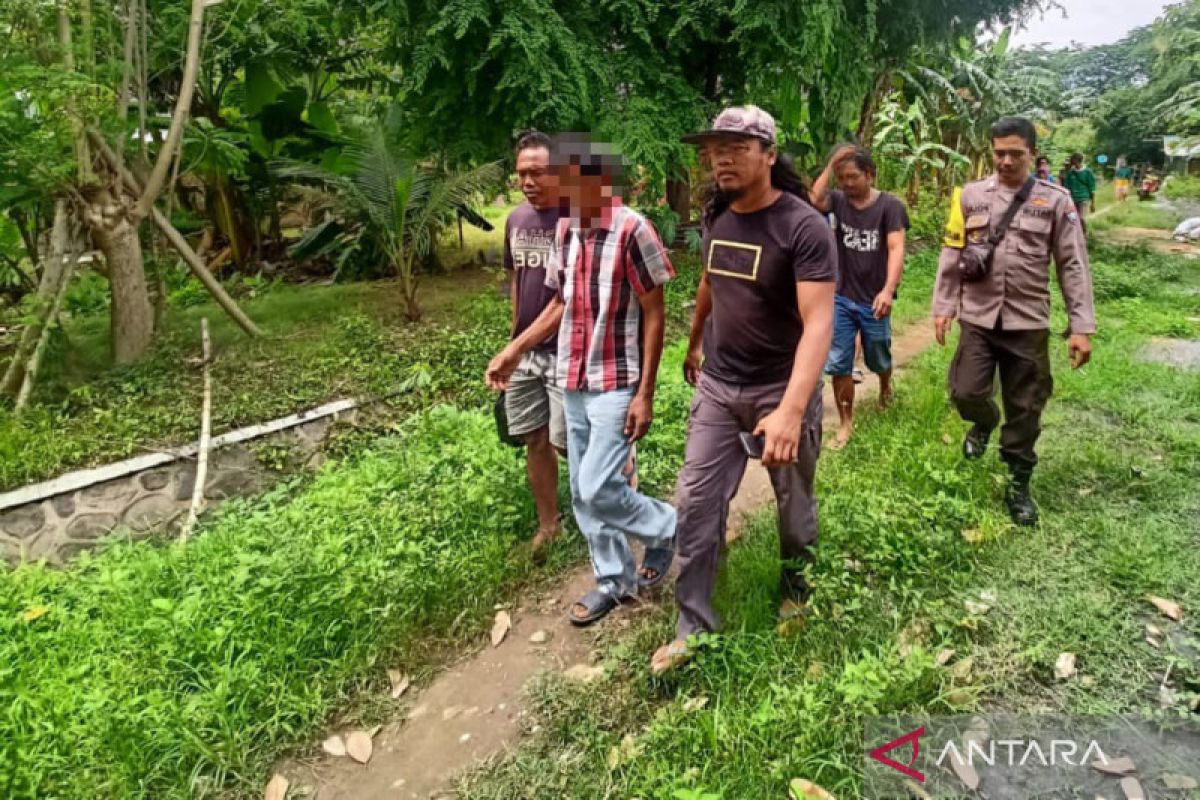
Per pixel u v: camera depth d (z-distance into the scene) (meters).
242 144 8.54
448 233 10.94
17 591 3.33
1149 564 2.88
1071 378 5.13
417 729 2.61
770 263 2.29
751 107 2.22
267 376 5.45
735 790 2.09
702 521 2.53
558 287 2.87
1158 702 2.29
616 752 2.32
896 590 2.75
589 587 3.28
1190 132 27.23
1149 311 7.29
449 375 5.50
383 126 7.27
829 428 4.70
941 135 14.39
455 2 6.48
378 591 3.06
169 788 2.34
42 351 5.10
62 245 5.43
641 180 7.90
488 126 7.59
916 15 9.30
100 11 5.33
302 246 8.75
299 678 2.75
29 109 5.06
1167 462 3.90
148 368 5.47
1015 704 2.31
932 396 4.79
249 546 3.45
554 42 6.88
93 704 2.40
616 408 2.72
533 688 2.69
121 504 4.25
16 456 4.21
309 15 7.28
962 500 3.41
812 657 2.54
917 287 8.51
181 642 2.74
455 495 3.78
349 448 4.89
